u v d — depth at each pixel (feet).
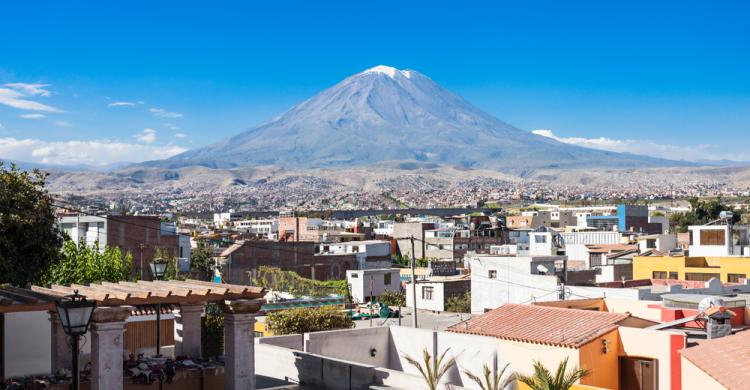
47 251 123.65
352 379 70.90
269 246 343.26
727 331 85.15
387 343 94.63
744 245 215.31
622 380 81.46
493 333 89.04
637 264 199.62
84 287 67.72
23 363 74.90
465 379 85.35
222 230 606.55
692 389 69.97
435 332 89.35
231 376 63.77
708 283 148.46
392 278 290.15
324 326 149.38
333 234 502.38
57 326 67.97
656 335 78.84
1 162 126.93
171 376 65.10
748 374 61.67
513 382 77.36
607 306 112.68
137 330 111.96
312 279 322.14
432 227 483.92
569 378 70.13
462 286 224.33
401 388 67.62
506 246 349.41
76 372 51.83
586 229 474.49
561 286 165.58
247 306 64.03
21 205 121.49
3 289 67.15
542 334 84.89
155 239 293.43
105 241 278.46
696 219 547.90
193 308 73.41
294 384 76.79
